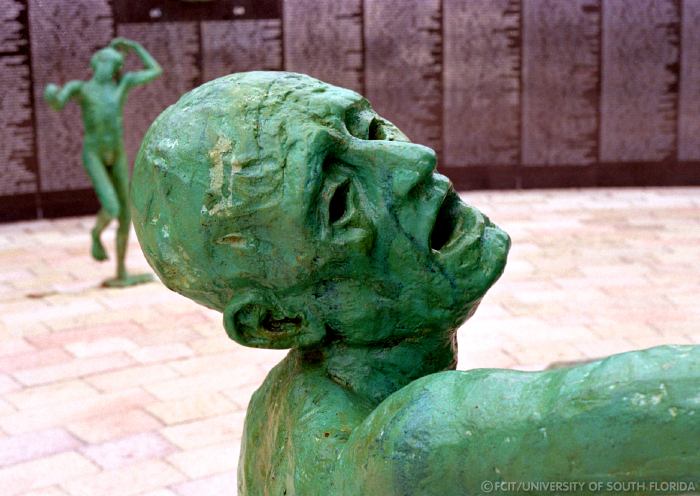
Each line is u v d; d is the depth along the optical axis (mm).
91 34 12016
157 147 2236
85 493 6062
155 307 9102
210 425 6875
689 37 13086
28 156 12102
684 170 13508
